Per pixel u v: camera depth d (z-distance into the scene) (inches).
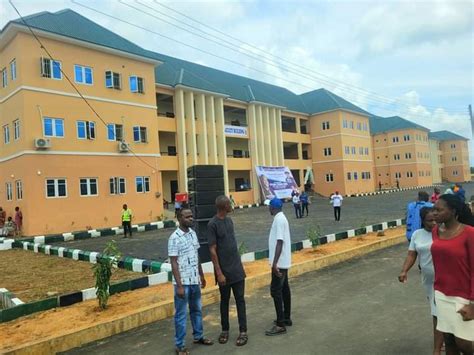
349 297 278.5
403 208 1079.0
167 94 1341.0
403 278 176.7
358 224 740.7
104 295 265.9
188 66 1685.5
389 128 2810.0
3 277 420.2
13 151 921.5
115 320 236.1
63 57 948.0
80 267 456.4
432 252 140.1
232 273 207.5
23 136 872.3
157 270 381.7
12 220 908.0
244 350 196.1
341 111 2011.6
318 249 455.8
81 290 319.0
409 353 179.2
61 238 757.9
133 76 1105.4
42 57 908.6
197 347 204.4
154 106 1157.7
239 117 1787.6
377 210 1058.1
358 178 2101.4
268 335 213.2
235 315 257.3
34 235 861.8
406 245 507.5
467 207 137.9
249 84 1936.5
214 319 249.6
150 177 1122.7
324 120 2044.8
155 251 555.2
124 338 227.0
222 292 211.0
